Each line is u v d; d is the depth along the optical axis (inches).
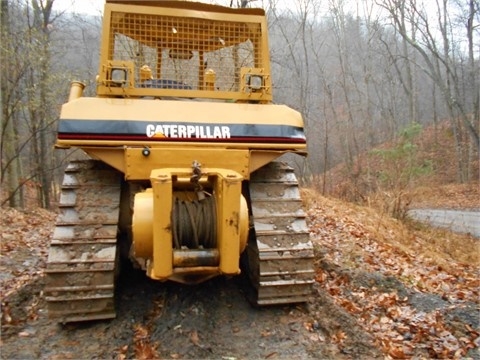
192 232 126.1
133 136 138.9
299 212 157.9
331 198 516.1
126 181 154.5
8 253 254.5
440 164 1088.8
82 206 147.2
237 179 120.5
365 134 944.9
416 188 609.9
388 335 152.9
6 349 132.0
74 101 144.6
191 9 173.9
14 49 391.5
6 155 462.9
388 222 401.7
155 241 117.0
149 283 171.9
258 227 152.3
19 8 529.0
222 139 144.5
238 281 175.0
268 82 171.0
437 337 153.2
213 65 178.5
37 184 614.2
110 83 160.2
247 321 149.6
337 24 1052.5
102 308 139.9
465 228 498.9
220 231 122.8
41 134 589.6
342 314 154.6
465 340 151.2
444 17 967.0
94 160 157.9
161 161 138.8
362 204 493.7
